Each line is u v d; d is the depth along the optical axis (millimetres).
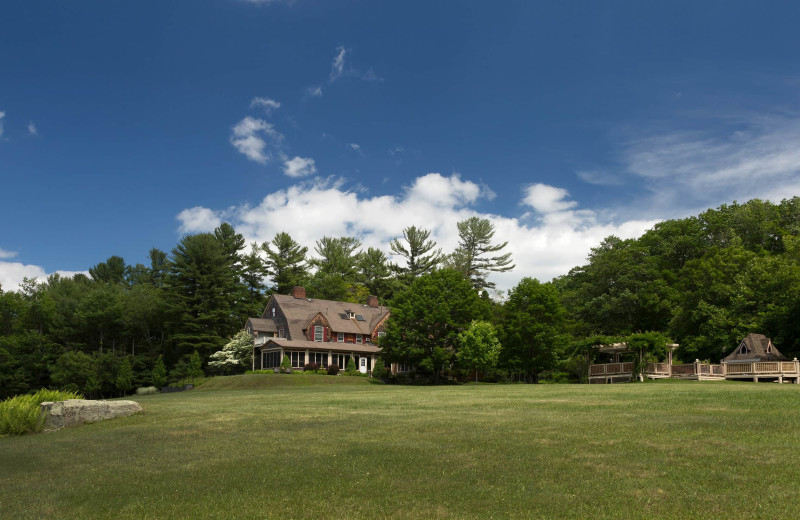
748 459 11805
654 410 19062
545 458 12609
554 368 56719
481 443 14344
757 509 9141
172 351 76875
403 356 57906
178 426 19375
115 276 115312
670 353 47688
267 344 64125
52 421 20781
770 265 53531
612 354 55594
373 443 14891
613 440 14086
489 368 54531
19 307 73375
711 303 57406
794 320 49375
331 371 62625
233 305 82188
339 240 103625
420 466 12359
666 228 72562
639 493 10094
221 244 88562
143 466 13594
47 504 10891
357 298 90875
